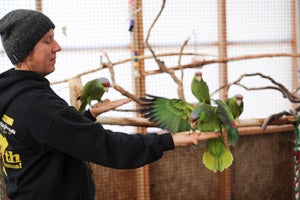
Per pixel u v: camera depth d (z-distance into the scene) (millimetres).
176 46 3002
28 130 1045
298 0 3252
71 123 1029
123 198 3055
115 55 2875
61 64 2750
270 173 3342
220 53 3102
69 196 1131
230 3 3098
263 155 3312
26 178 1115
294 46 3297
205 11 3049
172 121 1177
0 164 2398
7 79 1098
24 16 1074
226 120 1092
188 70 3045
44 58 1105
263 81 3238
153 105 1210
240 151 3250
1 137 1151
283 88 2115
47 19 1107
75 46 2773
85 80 2826
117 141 1052
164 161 3115
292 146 3365
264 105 3262
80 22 2766
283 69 3289
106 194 3006
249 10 3156
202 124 1118
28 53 1086
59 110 1036
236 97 1771
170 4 2941
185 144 1082
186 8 2994
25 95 1059
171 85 3008
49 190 1104
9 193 1165
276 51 3266
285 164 3375
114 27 2850
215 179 3244
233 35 3135
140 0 2824
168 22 2957
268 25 3223
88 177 1238
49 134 1023
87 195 1211
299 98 2076
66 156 1124
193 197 3199
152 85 2961
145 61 2932
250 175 3295
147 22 2904
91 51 2812
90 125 1041
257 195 3324
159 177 3113
